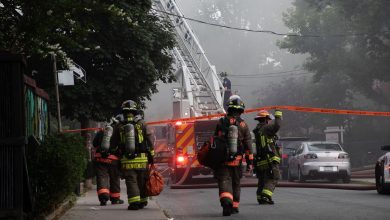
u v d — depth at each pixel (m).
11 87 6.79
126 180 11.45
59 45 8.98
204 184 23.36
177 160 24.42
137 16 19.48
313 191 17.47
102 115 20.08
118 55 19.98
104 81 19.86
